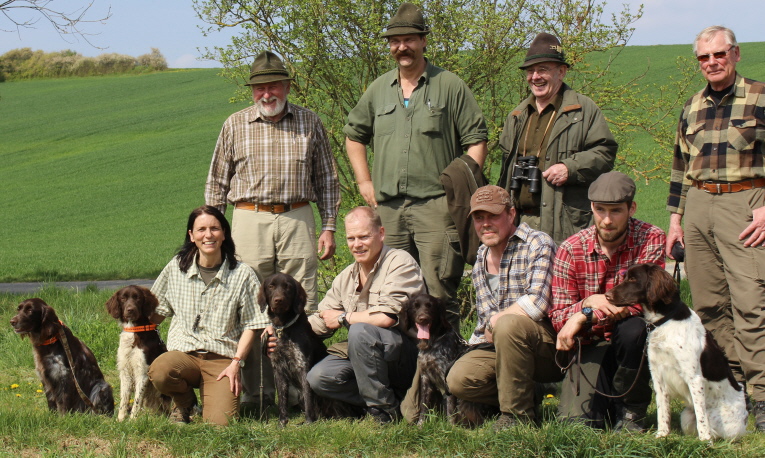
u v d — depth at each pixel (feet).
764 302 15.80
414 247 20.07
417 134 19.25
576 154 17.65
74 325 27.04
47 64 234.17
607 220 14.38
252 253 19.34
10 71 232.73
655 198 81.51
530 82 18.51
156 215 94.99
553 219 17.84
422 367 15.99
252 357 18.45
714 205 16.46
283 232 19.31
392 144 19.54
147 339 17.07
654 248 14.74
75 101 183.01
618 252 14.96
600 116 18.13
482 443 13.43
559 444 12.92
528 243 15.75
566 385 15.15
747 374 15.94
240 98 28.76
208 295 17.40
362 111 20.65
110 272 60.59
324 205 20.49
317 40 26.89
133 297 16.75
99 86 203.62
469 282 27.35
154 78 209.87
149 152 130.00
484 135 19.61
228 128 19.77
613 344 14.52
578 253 15.14
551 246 15.67
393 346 16.26
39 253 73.97
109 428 14.92
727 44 16.06
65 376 17.21
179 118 154.81
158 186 109.91
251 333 17.33
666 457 12.45
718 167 16.29
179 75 212.23
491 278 16.35
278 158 19.30
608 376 15.24
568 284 15.16
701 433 13.23
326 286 28.86
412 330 16.40
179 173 116.47
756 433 14.32
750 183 16.03
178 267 17.69
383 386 16.28
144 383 16.88
